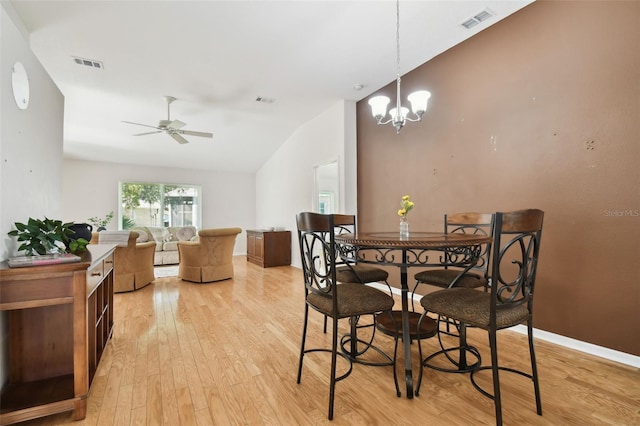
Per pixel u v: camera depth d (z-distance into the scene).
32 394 1.51
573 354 2.08
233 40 2.84
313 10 2.45
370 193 4.19
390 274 3.83
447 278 2.09
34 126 1.98
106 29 2.63
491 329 1.33
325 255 1.72
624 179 1.95
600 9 2.06
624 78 1.95
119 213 6.72
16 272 1.34
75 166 6.36
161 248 6.17
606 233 2.03
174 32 2.70
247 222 8.15
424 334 1.84
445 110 3.13
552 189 2.30
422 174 3.40
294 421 1.41
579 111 2.16
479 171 2.81
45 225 1.70
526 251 1.59
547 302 2.33
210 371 1.88
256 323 2.73
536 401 1.46
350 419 1.42
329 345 2.26
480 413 1.46
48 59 3.10
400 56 3.18
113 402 1.56
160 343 2.30
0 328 1.55
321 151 4.90
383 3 2.38
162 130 4.18
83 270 1.46
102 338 2.02
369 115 4.19
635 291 1.91
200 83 3.72
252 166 7.69
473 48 2.85
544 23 2.35
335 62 3.28
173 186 7.35
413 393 1.62
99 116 4.67
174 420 1.42
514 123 2.54
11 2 2.26
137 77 3.54
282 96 4.19
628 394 1.61
